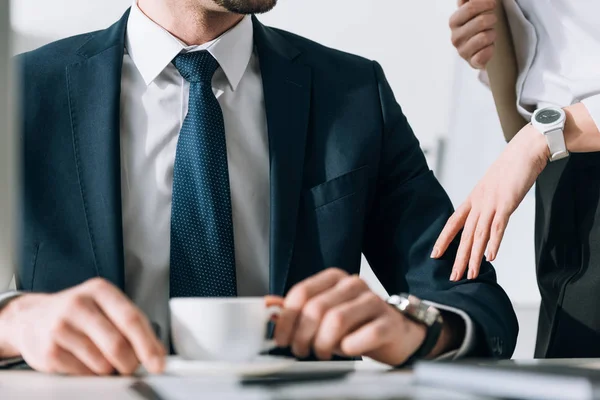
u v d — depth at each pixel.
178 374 0.86
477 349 1.06
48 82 1.39
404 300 1.03
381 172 1.51
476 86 3.35
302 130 1.43
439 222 1.46
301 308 0.94
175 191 1.35
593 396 0.58
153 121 1.42
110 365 0.86
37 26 3.26
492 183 1.51
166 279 1.38
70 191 1.33
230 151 1.44
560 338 1.61
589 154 1.60
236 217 1.42
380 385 0.74
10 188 0.83
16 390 0.73
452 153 3.44
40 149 1.35
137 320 0.83
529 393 0.62
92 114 1.36
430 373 0.72
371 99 1.51
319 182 1.43
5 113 0.80
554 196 1.67
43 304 0.93
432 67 3.52
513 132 1.81
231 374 0.84
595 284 1.56
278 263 1.35
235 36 1.46
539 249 1.75
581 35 1.63
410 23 3.54
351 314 0.93
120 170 1.36
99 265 1.30
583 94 1.61
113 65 1.40
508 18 1.76
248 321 0.86
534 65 1.71
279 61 1.49
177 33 1.45
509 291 3.38
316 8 3.53
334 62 1.54
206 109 1.39
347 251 1.40
